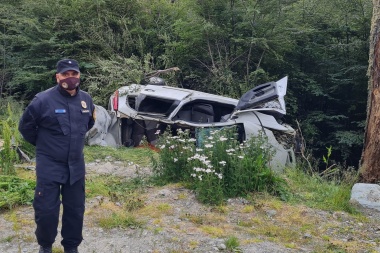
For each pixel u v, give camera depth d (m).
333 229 5.32
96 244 4.59
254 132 8.40
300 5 13.46
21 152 7.54
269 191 6.23
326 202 6.12
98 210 5.46
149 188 6.38
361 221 5.59
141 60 12.78
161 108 9.41
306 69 13.60
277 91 8.57
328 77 13.30
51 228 3.84
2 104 11.49
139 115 8.93
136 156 8.21
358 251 4.73
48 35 12.93
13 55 13.02
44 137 3.82
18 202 5.59
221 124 8.46
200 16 12.39
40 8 13.38
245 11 12.16
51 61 12.80
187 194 6.03
